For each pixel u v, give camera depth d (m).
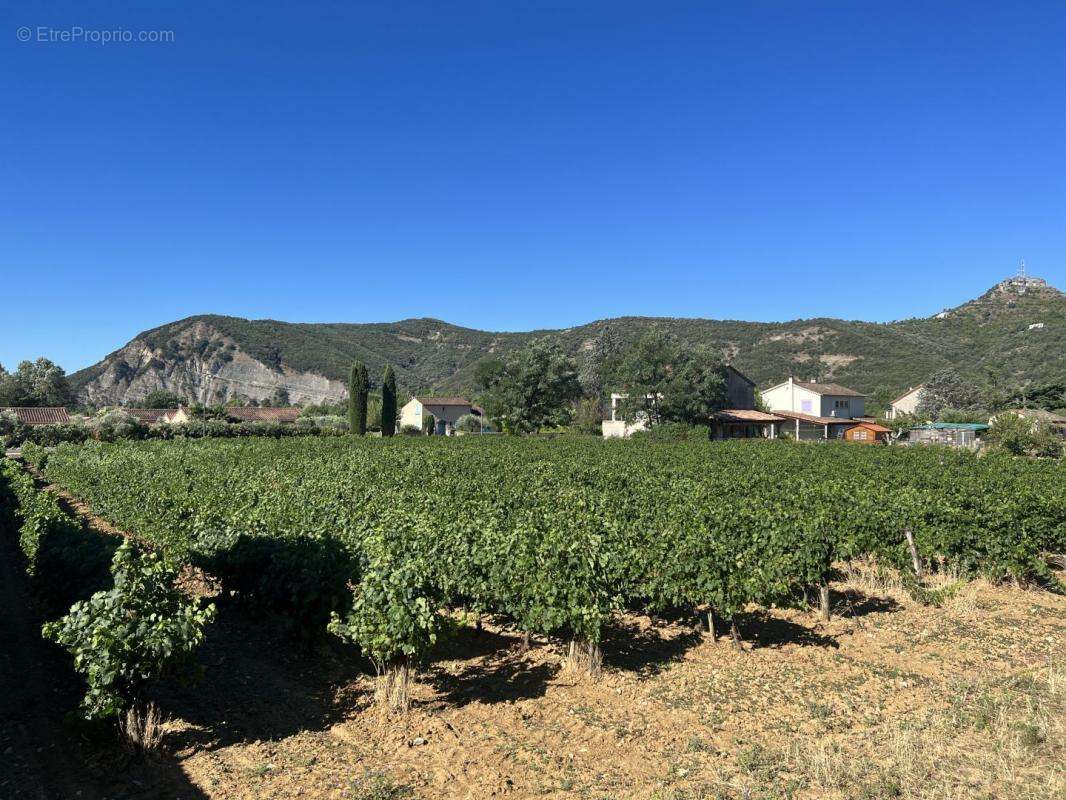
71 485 24.97
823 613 10.95
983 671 8.52
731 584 9.48
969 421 70.19
